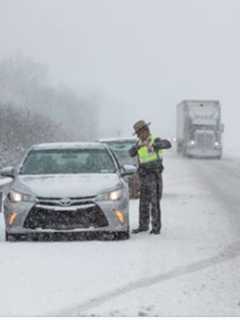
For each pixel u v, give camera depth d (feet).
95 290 41.83
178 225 71.26
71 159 65.82
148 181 64.64
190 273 46.80
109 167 64.75
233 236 63.52
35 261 50.49
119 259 51.37
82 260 50.90
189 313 36.81
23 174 64.23
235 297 40.24
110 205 58.65
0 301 39.34
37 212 58.34
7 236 59.82
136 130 64.90
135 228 69.15
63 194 58.29
